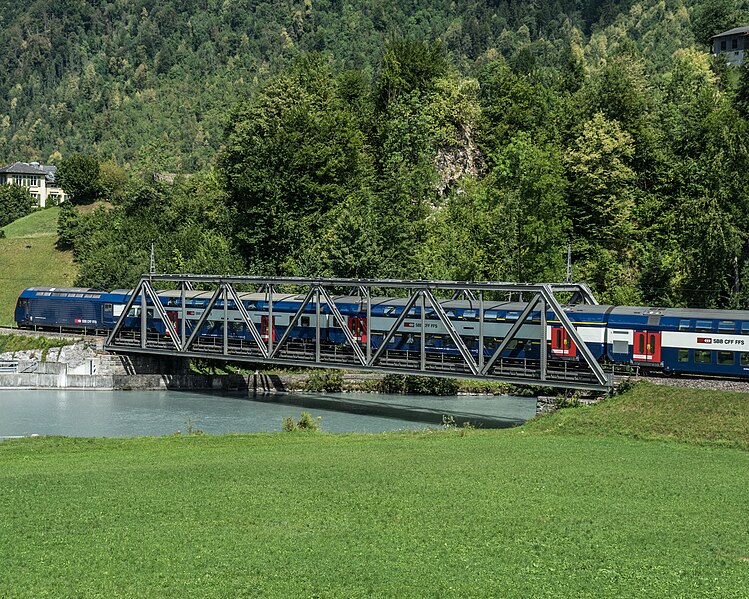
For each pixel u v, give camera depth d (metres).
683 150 139.62
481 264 124.12
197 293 119.44
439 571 38.75
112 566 39.28
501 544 42.59
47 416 94.81
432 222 138.25
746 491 53.12
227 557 40.41
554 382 82.50
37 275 172.38
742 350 78.31
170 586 36.84
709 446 67.25
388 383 115.06
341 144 157.62
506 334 89.94
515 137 146.38
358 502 50.03
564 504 49.88
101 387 115.75
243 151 155.38
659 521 46.69
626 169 134.00
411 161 153.88
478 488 53.50
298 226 143.12
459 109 165.75
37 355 121.62
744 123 123.38
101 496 51.53
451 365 90.19
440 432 77.69
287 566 39.28
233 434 78.56
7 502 50.12
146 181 191.12
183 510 48.41
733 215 109.81
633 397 77.81
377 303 100.81
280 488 53.41
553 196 124.44
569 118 153.12
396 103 166.25
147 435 83.75
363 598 35.69
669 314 82.50
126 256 159.38
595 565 39.66
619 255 132.25
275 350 102.12
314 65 182.12
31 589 36.44
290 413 96.88
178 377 116.94
